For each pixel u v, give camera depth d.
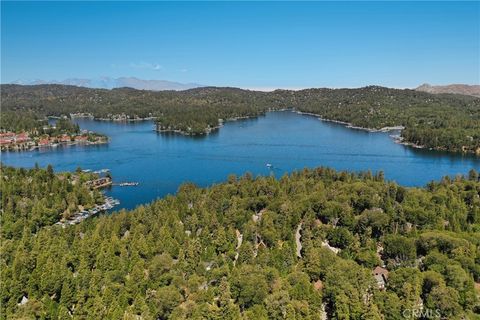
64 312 134.75
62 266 160.12
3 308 143.75
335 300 139.00
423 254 182.00
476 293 144.00
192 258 169.62
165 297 138.38
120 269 164.00
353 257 179.12
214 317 131.88
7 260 175.50
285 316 131.88
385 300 138.25
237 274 150.12
